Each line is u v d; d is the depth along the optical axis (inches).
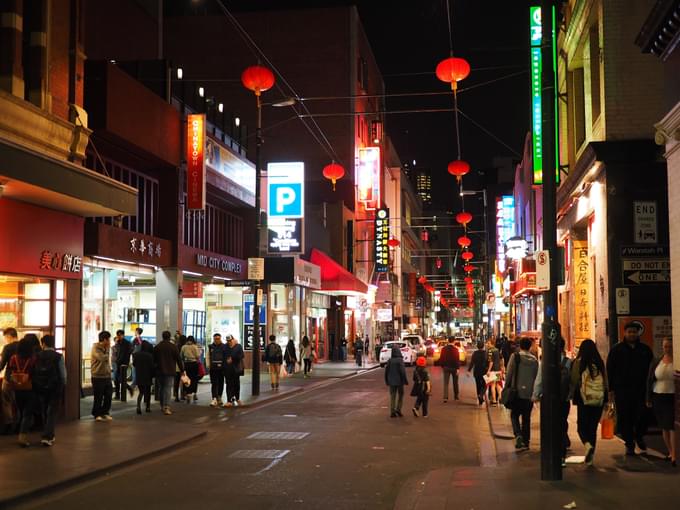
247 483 412.2
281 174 1304.1
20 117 577.0
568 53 883.4
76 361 669.3
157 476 433.1
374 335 2544.3
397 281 3029.0
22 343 514.0
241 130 1241.4
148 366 727.1
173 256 949.2
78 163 662.5
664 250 648.4
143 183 941.8
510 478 400.2
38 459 463.8
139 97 836.6
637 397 464.1
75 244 671.1
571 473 412.2
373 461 484.7
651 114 663.1
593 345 439.8
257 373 925.8
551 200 399.9
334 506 357.7
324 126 2222.0
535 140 877.2
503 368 842.8
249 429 638.5
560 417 394.0
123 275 962.1
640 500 338.3
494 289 2444.6
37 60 617.9
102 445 520.7
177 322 942.4
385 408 813.9
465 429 647.1
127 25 1059.9
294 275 1357.0
